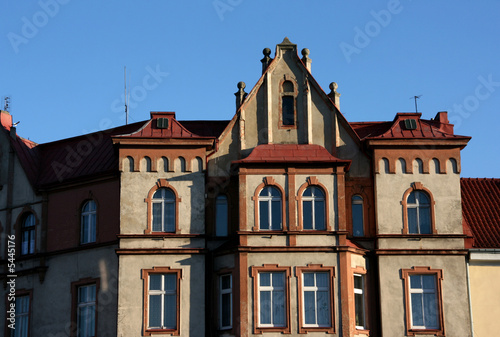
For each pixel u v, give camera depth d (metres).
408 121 47.62
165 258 44.94
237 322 43.44
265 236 44.47
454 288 45.34
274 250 44.22
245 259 44.09
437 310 45.12
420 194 46.56
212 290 44.94
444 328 44.84
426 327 44.97
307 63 48.31
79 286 47.12
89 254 47.06
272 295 44.00
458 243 45.91
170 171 46.06
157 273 44.91
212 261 45.25
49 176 49.97
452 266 45.59
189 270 44.84
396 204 46.22
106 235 46.78
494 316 45.78
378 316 45.12
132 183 45.84
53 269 47.88
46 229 48.69
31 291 48.06
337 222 44.78
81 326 46.59
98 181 47.81
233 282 44.12
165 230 45.50
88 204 48.19
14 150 50.59
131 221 45.34
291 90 47.66
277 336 43.28
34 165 51.00
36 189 49.28
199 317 44.28
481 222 48.88
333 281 44.00
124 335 44.00
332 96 48.88
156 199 45.84
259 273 44.22
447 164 46.81
